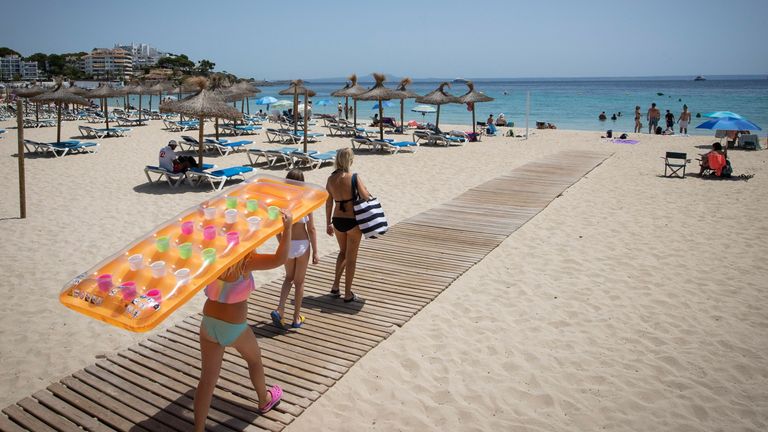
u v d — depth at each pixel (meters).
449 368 4.25
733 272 6.34
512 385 4.03
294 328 4.79
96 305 2.79
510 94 79.12
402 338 4.72
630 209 9.51
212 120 29.31
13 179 12.20
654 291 5.80
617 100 58.28
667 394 3.90
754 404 3.77
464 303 5.48
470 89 21.45
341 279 6.02
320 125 27.27
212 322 3.08
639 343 4.66
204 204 3.60
